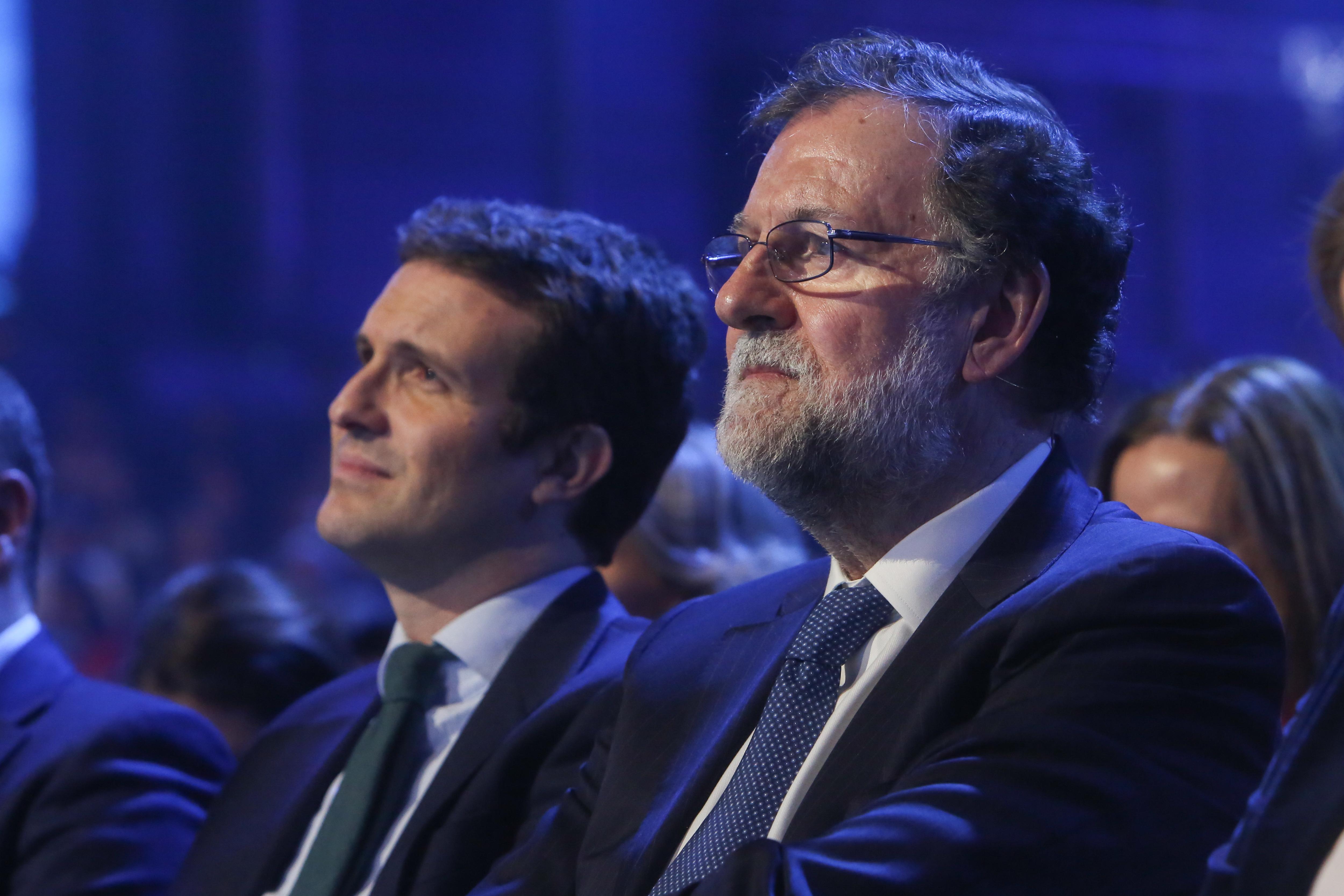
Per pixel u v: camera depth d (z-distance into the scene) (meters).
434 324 7.02
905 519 5.15
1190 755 4.20
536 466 7.14
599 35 49.62
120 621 33.47
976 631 4.55
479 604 7.12
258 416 48.28
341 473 7.04
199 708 10.89
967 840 3.99
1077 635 4.39
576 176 49.22
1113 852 4.03
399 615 7.38
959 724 4.50
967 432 5.09
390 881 6.21
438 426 6.92
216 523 44.91
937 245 5.04
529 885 5.44
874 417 4.93
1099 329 5.34
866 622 5.07
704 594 9.54
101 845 7.23
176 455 48.00
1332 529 7.14
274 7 49.66
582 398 7.20
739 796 4.85
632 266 7.56
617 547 8.77
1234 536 7.21
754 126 5.59
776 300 5.13
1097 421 5.64
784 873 3.95
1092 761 4.11
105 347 49.38
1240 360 7.75
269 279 49.84
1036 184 5.12
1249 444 7.23
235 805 7.41
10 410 8.46
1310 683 7.10
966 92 5.34
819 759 4.84
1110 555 4.57
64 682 8.08
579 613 7.03
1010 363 5.05
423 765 6.84
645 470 7.52
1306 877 3.06
